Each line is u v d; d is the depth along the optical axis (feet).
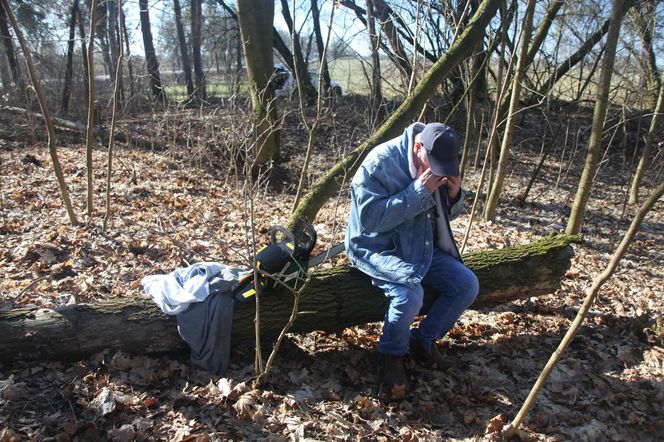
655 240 25.86
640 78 33.73
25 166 26.37
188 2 67.21
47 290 13.08
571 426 10.10
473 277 10.64
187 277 10.95
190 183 27.22
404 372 10.47
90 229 17.58
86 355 10.23
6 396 9.07
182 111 43.75
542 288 12.48
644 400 10.84
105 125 39.37
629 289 16.79
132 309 10.45
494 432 9.63
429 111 42.55
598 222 28.60
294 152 38.47
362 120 43.14
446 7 21.33
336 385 10.65
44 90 46.26
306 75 48.06
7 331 9.77
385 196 9.98
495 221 25.67
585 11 34.99
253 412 9.46
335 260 17.08
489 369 11.51
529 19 21.29
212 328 10.19
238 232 19.63
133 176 26.66
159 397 9.69
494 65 46.52
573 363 11.81
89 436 8.61
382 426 9.64
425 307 11.28
